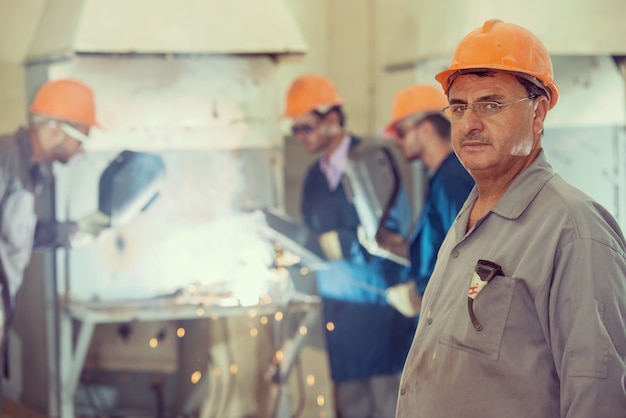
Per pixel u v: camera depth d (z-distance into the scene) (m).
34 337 3.61
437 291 1.55
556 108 3.74
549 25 3.70
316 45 3.87
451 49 3.66
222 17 3.69
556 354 1.36
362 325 3.86
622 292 1.35
